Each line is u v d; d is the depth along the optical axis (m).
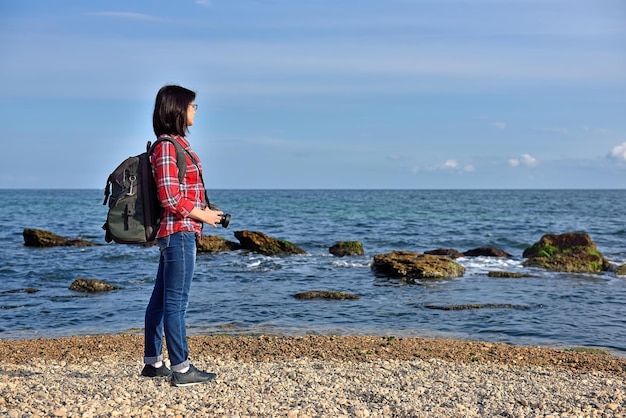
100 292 18.16
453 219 52.56
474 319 14.35
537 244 26.08
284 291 18.33
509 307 15.69
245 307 15.77
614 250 29.98
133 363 9.20
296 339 11.36
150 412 5.60
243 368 8.19
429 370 8.69
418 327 13.54
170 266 5.88
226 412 5.70
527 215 60.12
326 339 11.38
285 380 7.22
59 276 21.39
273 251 28.14
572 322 14.11
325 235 37.25
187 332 12.92
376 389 6.95
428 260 21.70
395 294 17.81
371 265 23.09
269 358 9.92
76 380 6.86
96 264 24.45
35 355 10.27
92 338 11.59
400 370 8.54
